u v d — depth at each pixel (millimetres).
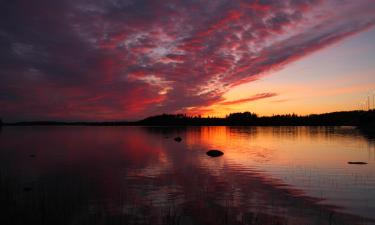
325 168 23141
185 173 21109
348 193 15539
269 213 12406
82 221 11477
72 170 22531
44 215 12117
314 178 19312
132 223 11273
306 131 94875
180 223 11320
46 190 16156
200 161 27125
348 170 22203
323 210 12797
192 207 13195
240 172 21516
